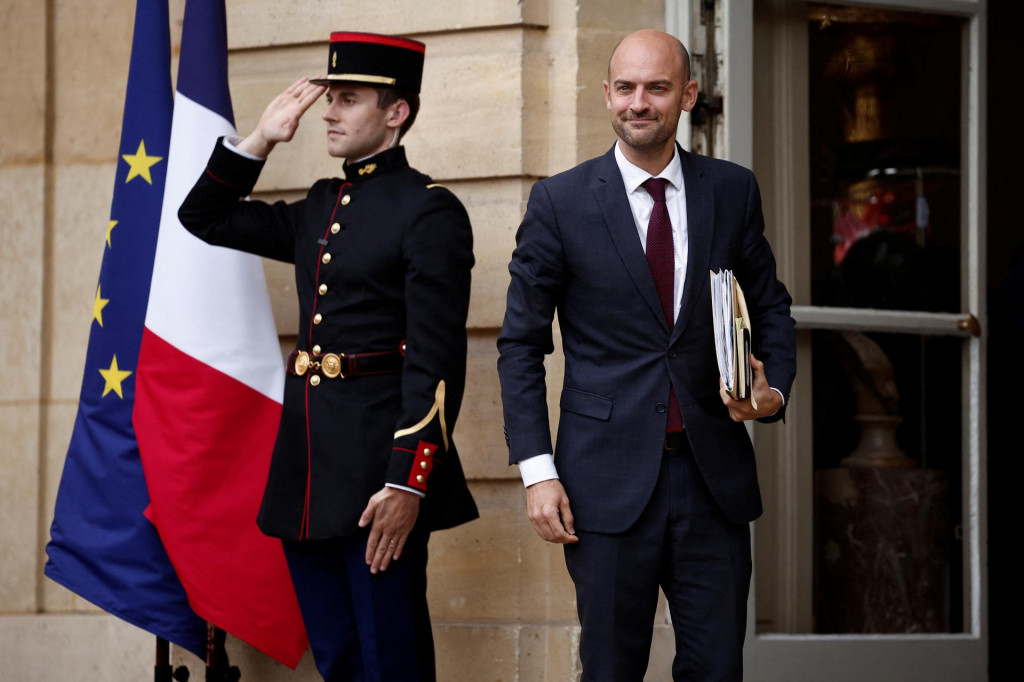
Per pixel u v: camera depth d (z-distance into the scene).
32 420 11.37
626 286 7.05
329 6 10.05
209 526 9.09
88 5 11.54
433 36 9.80
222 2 9.60
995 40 16.78
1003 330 13.45
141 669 10.81
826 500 9.94
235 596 9.08
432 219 8.07
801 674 9.55
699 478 7.01
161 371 9.18
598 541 6.98
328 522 7.91
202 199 8.66
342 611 8.27
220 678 9.32
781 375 7.06
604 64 9.65
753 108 9.81
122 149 9.68
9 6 11.62
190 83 9.45
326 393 8.11
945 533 10.16
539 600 9.45
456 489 8.31
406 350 7.96
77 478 9.55
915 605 10.06
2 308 11.48
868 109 10.16
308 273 8.34
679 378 7.00
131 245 9.58
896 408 10.09
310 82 8.66
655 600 7.07
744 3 9.70
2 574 11.34
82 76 11.52
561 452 7.15
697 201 7.19
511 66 9.58
